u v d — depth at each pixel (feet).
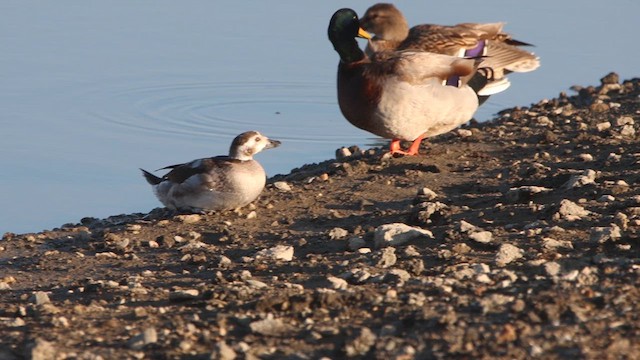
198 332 29.07
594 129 57.62
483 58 53.98
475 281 32.07
